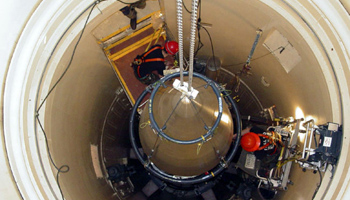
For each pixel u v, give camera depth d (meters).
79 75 5.31
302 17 3.99
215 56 7.96
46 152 3.98
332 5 3.59
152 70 6.42
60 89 4.59
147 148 5.11
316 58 4.13
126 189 7.50
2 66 3.42
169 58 6.73
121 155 8.13
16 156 3.52
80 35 4.45
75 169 5.14
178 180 5.59
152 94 4.59
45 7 3.62
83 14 4.22
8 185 3.48
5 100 3.46
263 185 6.52
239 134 5.83
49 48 3.93
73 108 5.43
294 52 5.28
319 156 4.18
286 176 5.71
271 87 7.32
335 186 3.83
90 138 6.54
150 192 7.50
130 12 5.57
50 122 4.32
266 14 4.71
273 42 5.57
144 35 6.77
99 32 5.95
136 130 6.55
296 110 6.19
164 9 6.25
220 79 8.97
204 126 4.23
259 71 7.23
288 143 5.84
